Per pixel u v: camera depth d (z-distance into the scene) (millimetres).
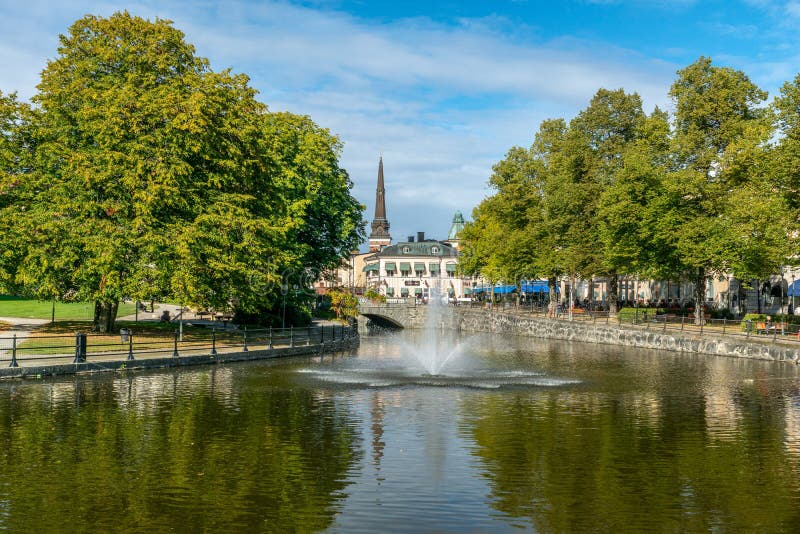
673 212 49094
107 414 20969
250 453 16641
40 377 28250
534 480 14633
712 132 51906
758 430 19906
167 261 35094
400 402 24391
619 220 51406
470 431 19531
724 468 15711
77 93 36906
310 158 52188
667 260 51406
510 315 73688
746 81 51812
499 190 76062
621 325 55281
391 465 15719
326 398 24969
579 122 63500
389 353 46031
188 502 12945
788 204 40531
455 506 12883
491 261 78188
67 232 34750
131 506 12664
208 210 37000
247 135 40219
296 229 48938
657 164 53469
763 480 14750
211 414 21359
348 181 58500
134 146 34969
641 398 25766
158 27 38094
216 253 36156
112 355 32406
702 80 51906
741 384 29938
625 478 14844
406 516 12297
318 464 15734
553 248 65625
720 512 12672
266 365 35594
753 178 45156
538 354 46344
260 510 12547
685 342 46938
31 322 47406
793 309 58469
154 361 32375
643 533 11586
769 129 43875
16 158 38156
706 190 49156
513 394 26641
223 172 39094
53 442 17312
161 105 35500
